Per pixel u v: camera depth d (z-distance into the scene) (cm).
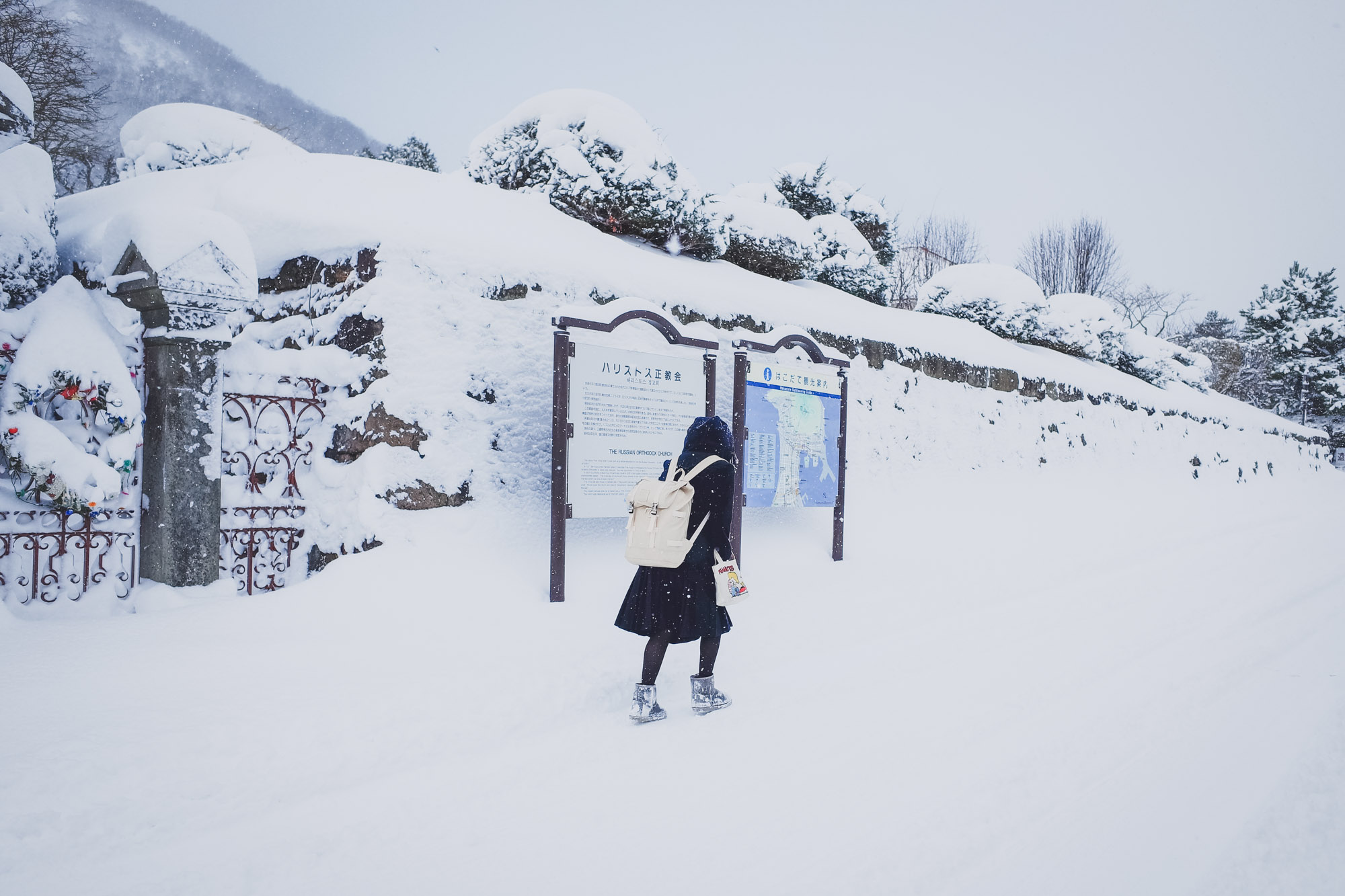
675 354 664
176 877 226
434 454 535
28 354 443
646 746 333
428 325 548
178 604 471
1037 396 1177
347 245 559
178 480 483
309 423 551
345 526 520
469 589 490
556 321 510
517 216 770
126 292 498
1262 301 4091
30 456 431
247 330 588
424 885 225
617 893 222
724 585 364
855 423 870
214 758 293
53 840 239
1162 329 4606
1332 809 275
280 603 455
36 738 291
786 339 657
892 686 416
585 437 523
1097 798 285
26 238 504
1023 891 224
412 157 2686
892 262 1775
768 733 349
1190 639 519
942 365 1021
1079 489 1130
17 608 433
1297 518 1236
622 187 872
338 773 294
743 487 616
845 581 634
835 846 250
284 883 225
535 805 277
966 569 719
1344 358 3644
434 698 359
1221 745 335
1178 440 1472
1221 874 234
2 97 536
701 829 261
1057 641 514
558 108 914
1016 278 1459
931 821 267
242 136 1111
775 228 1095
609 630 478
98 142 2281
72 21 2294
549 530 578
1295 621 571
